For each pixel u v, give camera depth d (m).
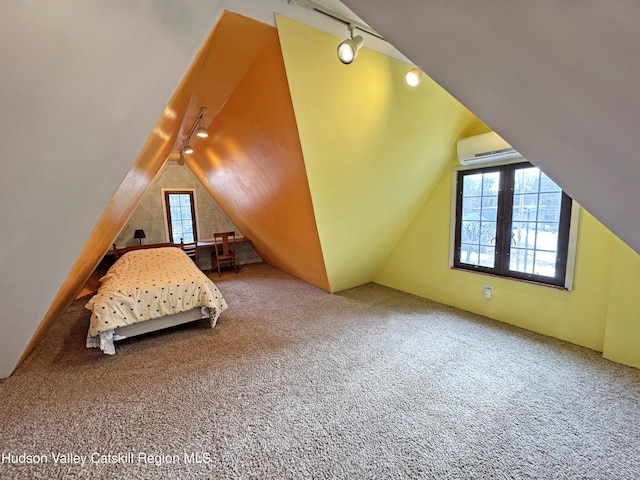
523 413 1.65
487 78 0.95
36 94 1.00
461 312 3.23
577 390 1.83
